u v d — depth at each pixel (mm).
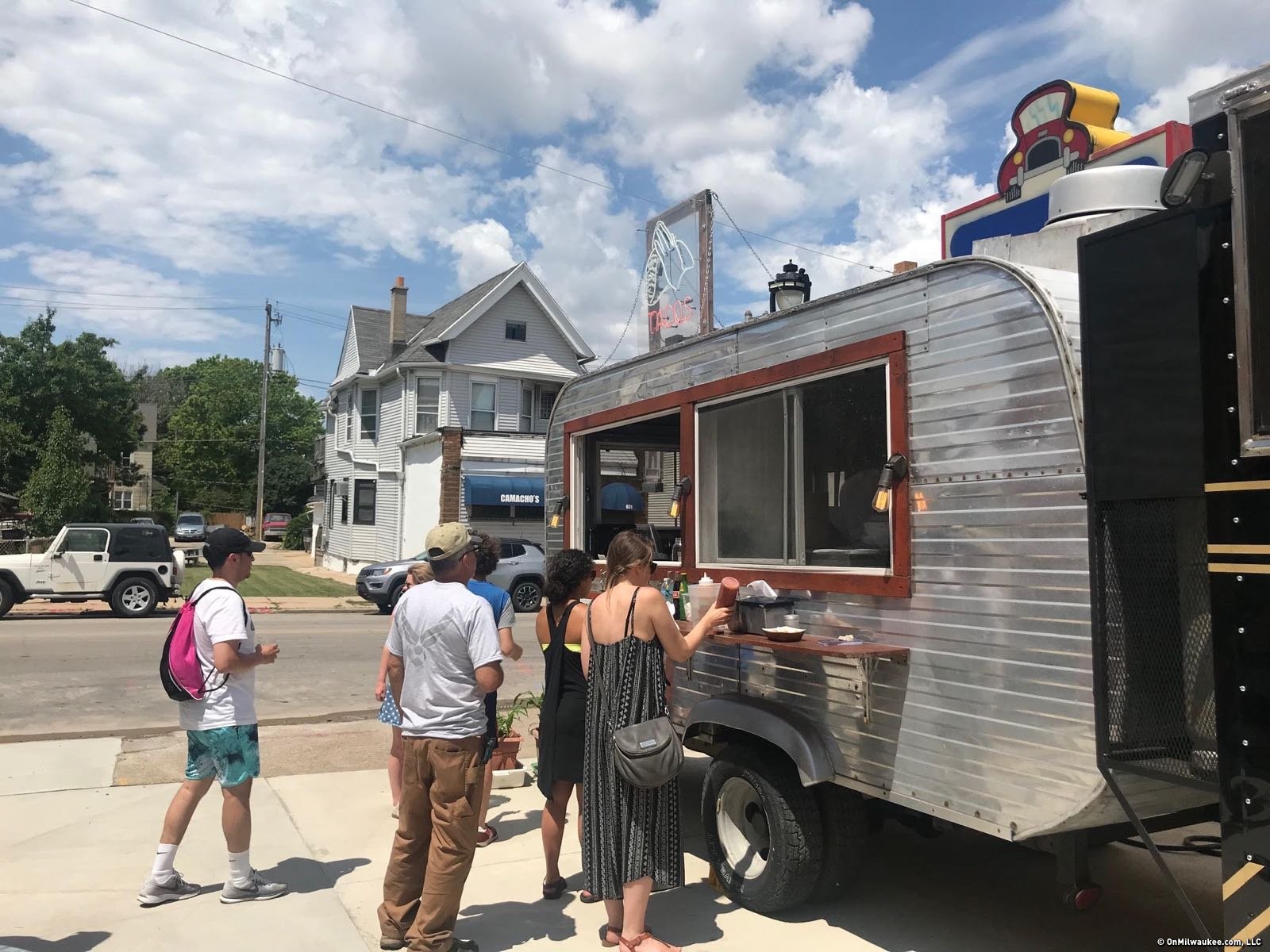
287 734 7781
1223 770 2377
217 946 3787
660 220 9906
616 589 3723
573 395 6395
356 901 4281
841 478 3865
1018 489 3006
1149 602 2621
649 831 3592
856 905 4160
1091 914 4062
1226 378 2398
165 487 56750
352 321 30031
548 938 3898
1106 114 6285
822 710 3791
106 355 35594
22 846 5004
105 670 10547
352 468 29391
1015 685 2977
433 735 3629
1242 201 2371
